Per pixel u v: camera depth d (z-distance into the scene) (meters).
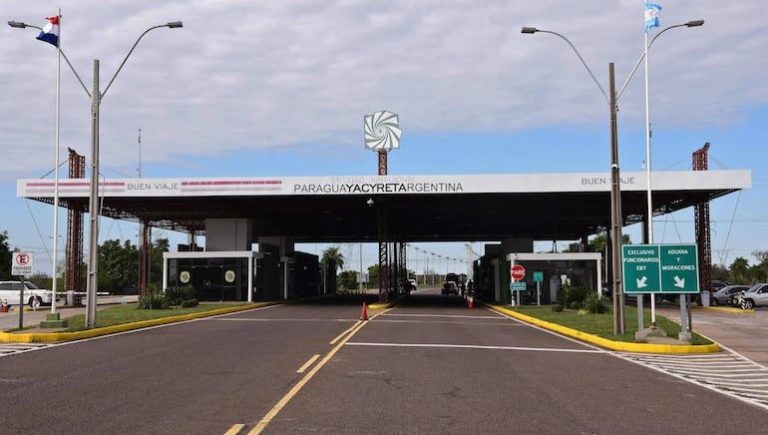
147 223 62.34
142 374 12.87
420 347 18.34
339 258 135.25
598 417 9.36
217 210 55.03
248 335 21.48
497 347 18.81
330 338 20.55
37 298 43.69
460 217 62.03
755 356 18.08
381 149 51.09
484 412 9.55
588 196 46.75
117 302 54.34
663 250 20.72
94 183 23.20
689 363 16.36
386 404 10.03
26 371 13.24
